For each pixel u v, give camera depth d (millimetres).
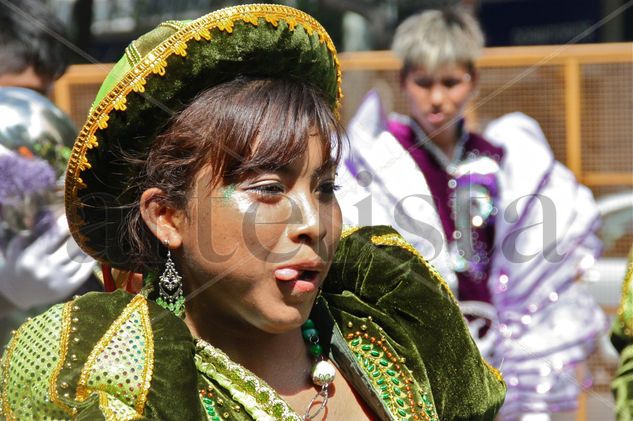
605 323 6820
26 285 4680
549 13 13477
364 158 5777
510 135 6641
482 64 8945
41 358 2482
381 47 13414
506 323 6090
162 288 2760
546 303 6250
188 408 2494
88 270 4820
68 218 2814
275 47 2664
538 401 6188
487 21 13672
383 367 2992
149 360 2490
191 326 2756
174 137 2613
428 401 2988
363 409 2914
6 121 4699
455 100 6082
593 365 7062
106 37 13516
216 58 2625
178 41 2602
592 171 8961
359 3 13398
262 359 2781
